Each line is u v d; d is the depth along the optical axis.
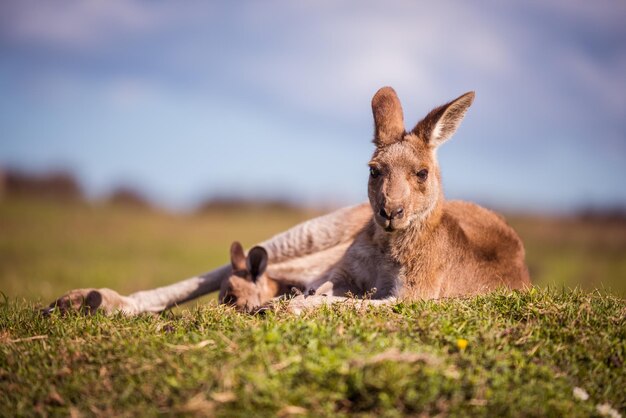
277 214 84.94
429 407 9.41
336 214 18.98
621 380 11.00
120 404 9.80
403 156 15.64
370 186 16.03
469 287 16.48
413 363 9.90
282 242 18.67
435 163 16.20
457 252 16.44
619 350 11.57
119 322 13.10
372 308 12.90
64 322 13.27
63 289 29.06
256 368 9.91
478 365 10.40
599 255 58.31
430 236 15.91
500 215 18.83
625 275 45.38
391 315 12.45
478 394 9.69
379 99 16.59
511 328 11.80
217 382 9.67
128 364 10.52
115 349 11.12
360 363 9.66
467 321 11.85
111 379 10.36
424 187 15.65
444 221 16.53
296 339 10.83
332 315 12.34
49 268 38.41
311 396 9.41
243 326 11.86
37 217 68.12
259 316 13.16
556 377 10.63
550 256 55.75
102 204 84.62
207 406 9.31
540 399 9.84
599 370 11.23
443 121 16.19
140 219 74.44
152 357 10.69
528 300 13.02
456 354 10.72
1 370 10.93
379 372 9.58
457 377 9.88
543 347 11.43
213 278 17.75
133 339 11.64
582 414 9.88
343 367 9.60
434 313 12.28
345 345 10.43
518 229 71.44
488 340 11.20
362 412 9.38
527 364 10.80
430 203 15.79
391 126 16.22
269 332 10.91
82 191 88.50
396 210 15.13
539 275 41.41
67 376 10.59
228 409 9.31
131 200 87.75
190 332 11.75
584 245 63.44
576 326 12.12
